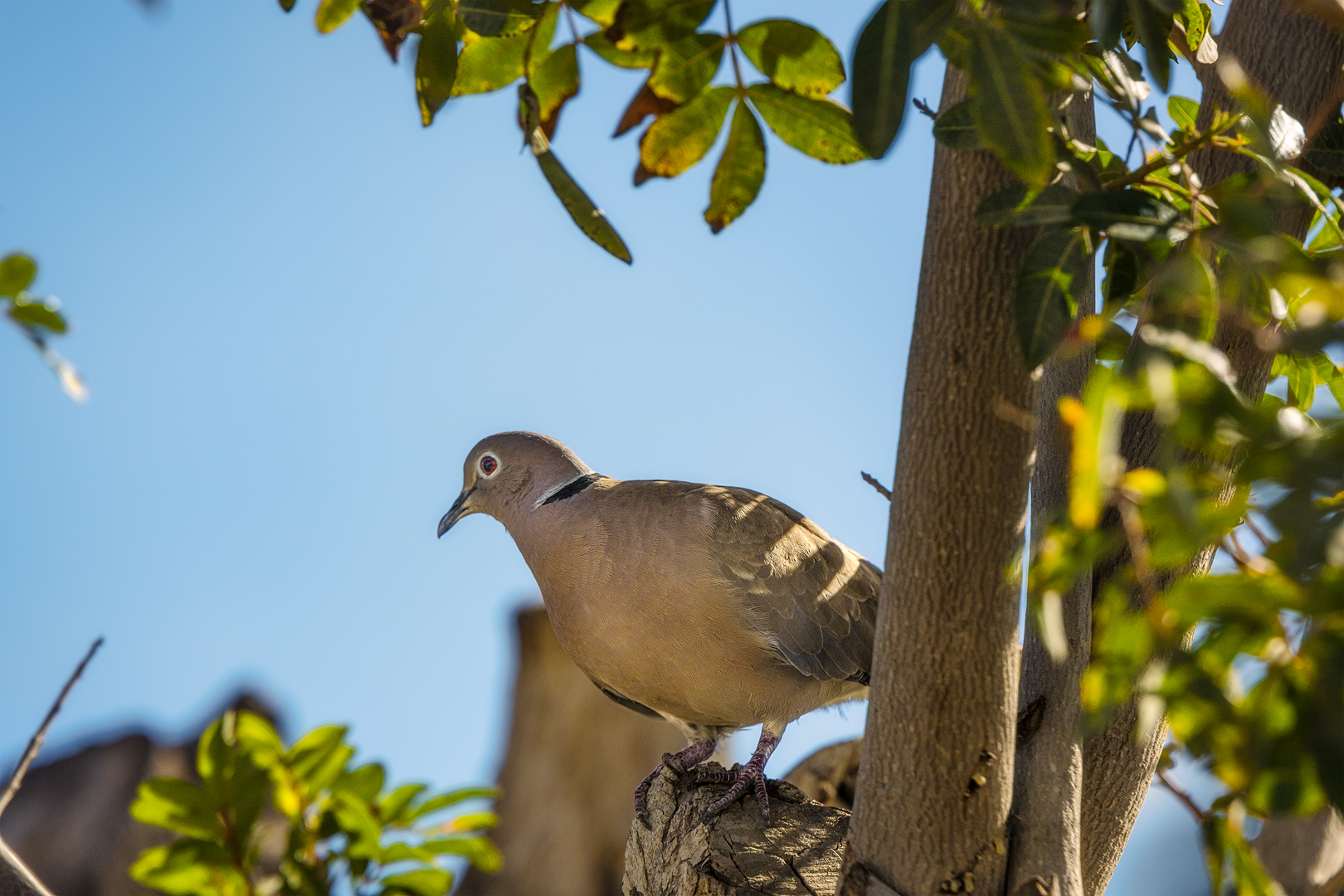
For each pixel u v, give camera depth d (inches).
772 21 251.4
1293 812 169.9
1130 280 221.0
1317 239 299.0
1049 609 178.9
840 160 270.7
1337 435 154.4
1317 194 226.8
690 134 272.1
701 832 336.2
